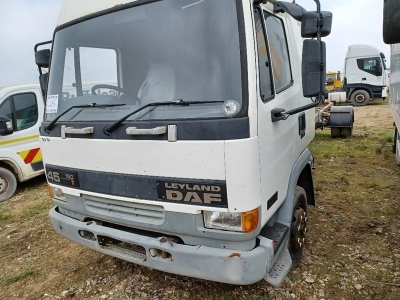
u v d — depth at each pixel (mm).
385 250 3475
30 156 6539
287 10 2268
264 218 2318
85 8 2830
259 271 2201
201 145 2084
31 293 3227
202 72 2209
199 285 3021
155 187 2311
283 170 2736
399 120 5113
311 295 2826
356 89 18516
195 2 2273
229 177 2061
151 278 3211
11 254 4074
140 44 2486
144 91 2443
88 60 2760
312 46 2188
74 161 2709
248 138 2041
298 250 3184
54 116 2924
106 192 2553
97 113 2586
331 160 7191
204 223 2230
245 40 2084
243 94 2049
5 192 6227
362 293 2834
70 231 2908
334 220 4191
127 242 2523
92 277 3354
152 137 2242
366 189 5309
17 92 6375
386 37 1866
